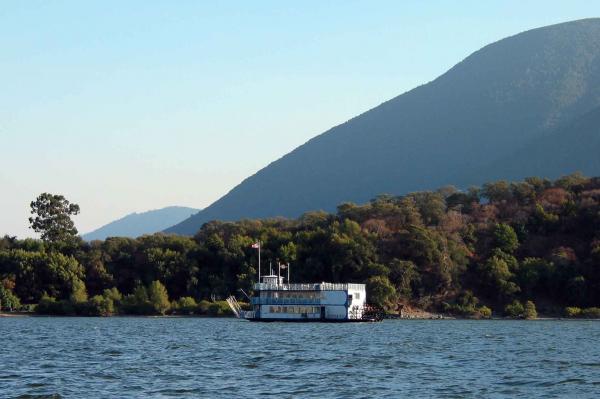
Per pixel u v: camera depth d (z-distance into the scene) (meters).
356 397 140.00
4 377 163.12
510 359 197.50
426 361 191.88
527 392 146.00
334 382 156.25
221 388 149.00
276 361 190.12
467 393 144.62
